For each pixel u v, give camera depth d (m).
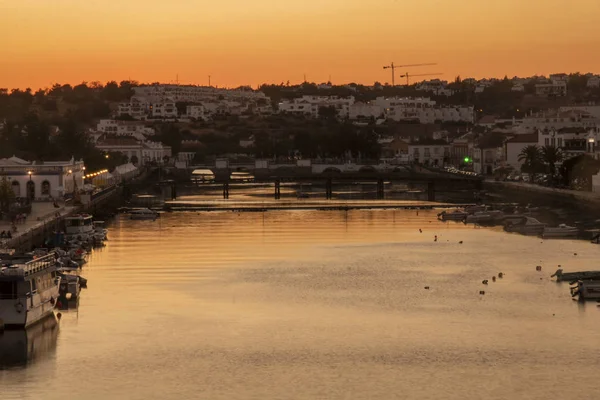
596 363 124.06
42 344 133.12
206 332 139.50
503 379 118.44
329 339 135.50
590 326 141.25
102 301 159.25
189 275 183.38
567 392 114.12
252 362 125.50
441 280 176.00
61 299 155.12
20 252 190.00
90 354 129.00
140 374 121.06
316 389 115.56
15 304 138.75
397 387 116.06
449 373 120.69
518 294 163.00
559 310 151.12
